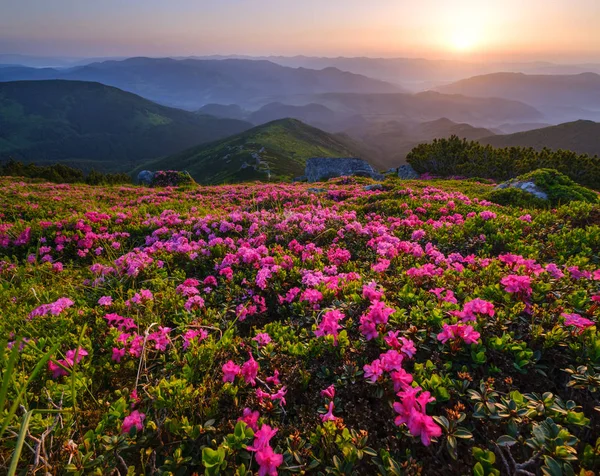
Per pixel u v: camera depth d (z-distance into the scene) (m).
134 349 4.31
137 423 3.09
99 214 12.26
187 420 3.12
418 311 4.25
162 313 5.50
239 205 19.31
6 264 8.18
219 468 2.69
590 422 2.88
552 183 16.66
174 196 23.28
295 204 17.83
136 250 9.12
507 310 4.18
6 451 2.93
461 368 3.56
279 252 7.73
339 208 14.71
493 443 2.74
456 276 5.58
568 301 4.40
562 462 2.43
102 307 5.70
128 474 2.57
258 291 6.20
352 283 5.49
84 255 9.44
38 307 5.36
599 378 3.02
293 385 3.72
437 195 15.42
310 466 2.73
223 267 7.21
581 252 6.55
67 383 3.71
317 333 4.04
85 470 2.82
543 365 3.43
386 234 8.66
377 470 2.77
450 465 2.68
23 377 3.58
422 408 2.75
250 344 4.54
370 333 3.88
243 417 3.13
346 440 2.84
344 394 3.52
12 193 20.08
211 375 3.95
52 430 2.95
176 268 7.86
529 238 7.96
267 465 2.56
